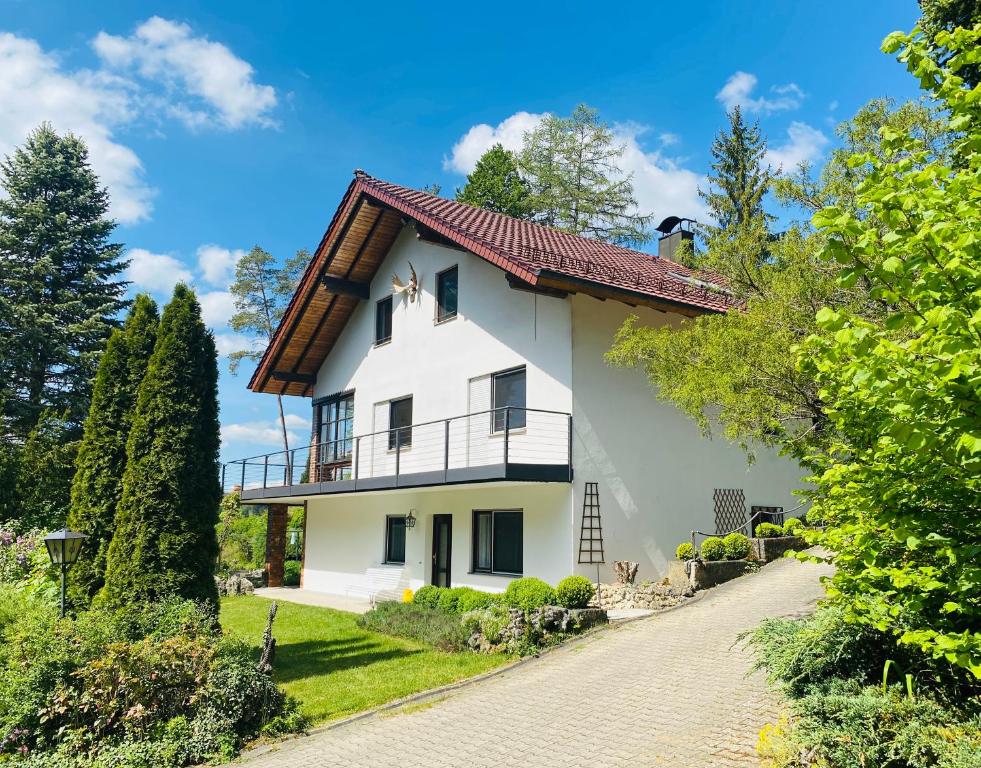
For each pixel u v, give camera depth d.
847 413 4.43
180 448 10.46
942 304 3.38
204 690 8.00
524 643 11.10
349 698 9.30
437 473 15.02
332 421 22.64
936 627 4.33
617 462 14.71
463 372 17.11
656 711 7.73
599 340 14.87
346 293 20.81
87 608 10.58
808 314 7.98
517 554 15.43
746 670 8.67
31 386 31.31
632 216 36.34
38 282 31.97
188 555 10.23
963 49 3.91
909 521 3.75
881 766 4.44
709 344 8.80
